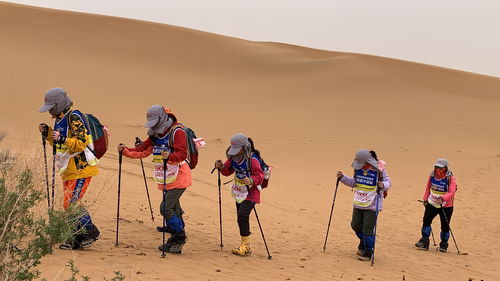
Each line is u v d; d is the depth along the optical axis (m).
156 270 7.35
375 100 45.69
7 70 40.34
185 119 34.25
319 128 34.59
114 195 12.84
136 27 63.84
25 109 31.70
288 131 33.12
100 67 46.88
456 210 18.98
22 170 6.74
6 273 5.14
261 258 9.25
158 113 8.38
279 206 16.48
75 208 6.88
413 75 61.00
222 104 40.31
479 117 41.72
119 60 52.03
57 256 7.28
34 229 6.29
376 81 53.66
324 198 18.83
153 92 41.34
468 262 11.55
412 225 15.98
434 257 11.66
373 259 9.98
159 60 55.59
